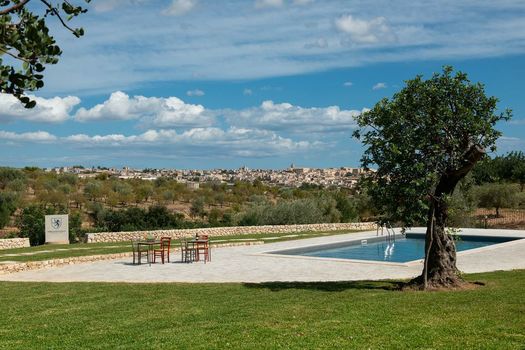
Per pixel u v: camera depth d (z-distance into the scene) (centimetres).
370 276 1573
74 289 1364
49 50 362
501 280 1336
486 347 724
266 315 964
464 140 1205
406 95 1208
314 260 2000
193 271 1752
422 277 1268
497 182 4131
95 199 5516
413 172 1173
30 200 4944
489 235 2791
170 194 6166
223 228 3069
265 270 1748
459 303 1023
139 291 1305
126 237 2769
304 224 3525
